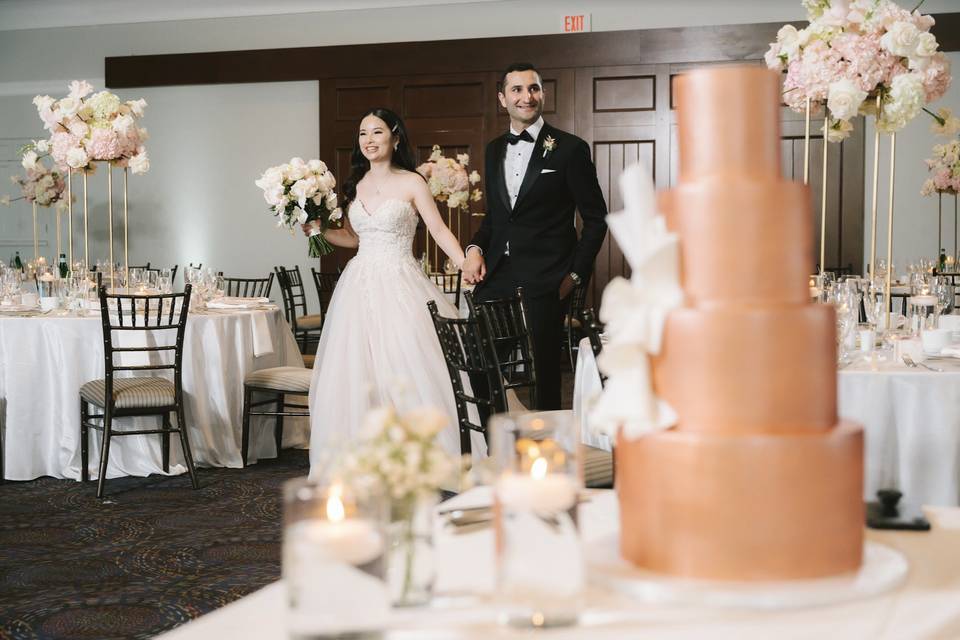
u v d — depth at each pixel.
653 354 1.02
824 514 0.96
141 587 3.12
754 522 0.95
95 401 4.43
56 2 9.82
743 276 0.99
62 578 3.22
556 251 4.25
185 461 4.82
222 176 9.84
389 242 4.50
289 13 9.48
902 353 3.07
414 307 4.40
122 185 10.00
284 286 7.86
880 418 2.80
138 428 4.80
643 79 8.79
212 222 9.89
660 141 8.77
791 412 0.98
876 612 0.91
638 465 1.00
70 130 5.66
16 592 3.07
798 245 1.00
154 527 3.87
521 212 4.24
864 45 3.27
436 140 9.19
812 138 8.62
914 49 3.21
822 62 3.33
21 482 4.67
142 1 9.69
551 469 0.89
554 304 4.24
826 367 0.99
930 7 8.41
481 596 0.97
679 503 0.96
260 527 3.87
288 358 5.61
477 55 9.06
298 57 9.41
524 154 4.30
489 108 9.09
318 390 4.41
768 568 0.95
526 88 4.23
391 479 0.88
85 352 4.71
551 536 0.89
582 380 3.60
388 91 9.27
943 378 2.77
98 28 9.90
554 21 8.98
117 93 9.94
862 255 8.62
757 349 0.97
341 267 9.68
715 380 0.98
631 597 0.95
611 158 8.88
